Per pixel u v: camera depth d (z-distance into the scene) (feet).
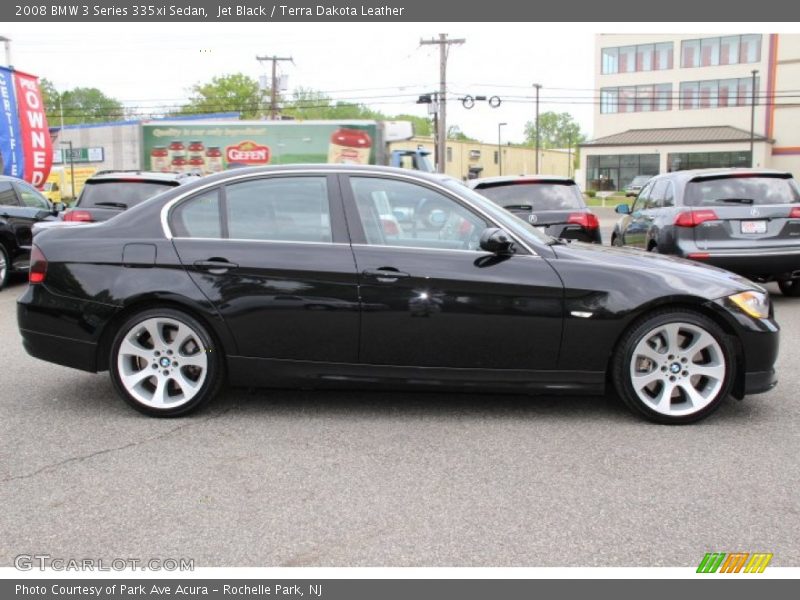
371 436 14.23
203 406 15.35
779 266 27.43
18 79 57.98
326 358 14.94
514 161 244.42
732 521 10.66
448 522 10.68
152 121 77.30
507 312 14.49
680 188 29.14
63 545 10.10
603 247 16.28
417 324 14.61
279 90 161.68
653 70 197.77
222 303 14.83
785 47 182.29
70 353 15.33
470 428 14.66
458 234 14.96
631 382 14.64
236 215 15.33
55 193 113.60
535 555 9.79
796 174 185.06
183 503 11.30
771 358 14.76
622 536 10.26
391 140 76.48
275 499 11.43
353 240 14.93
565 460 12.95
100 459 13.07
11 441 13.98
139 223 15.44
